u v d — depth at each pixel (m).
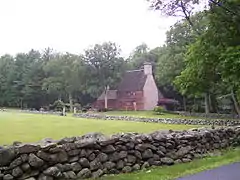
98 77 63.88
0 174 6.37
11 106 72.44
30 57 78.44
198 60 17.92
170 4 20.84
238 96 22.27
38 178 6.87
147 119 31.25
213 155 11.76
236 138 14.39
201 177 7.84
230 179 7.60
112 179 7.71
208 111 42.00
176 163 10.03
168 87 60.06
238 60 14.74
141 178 7.83
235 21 15.99
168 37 42.94
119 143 8.62
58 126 19.50
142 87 62.03
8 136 13.32
